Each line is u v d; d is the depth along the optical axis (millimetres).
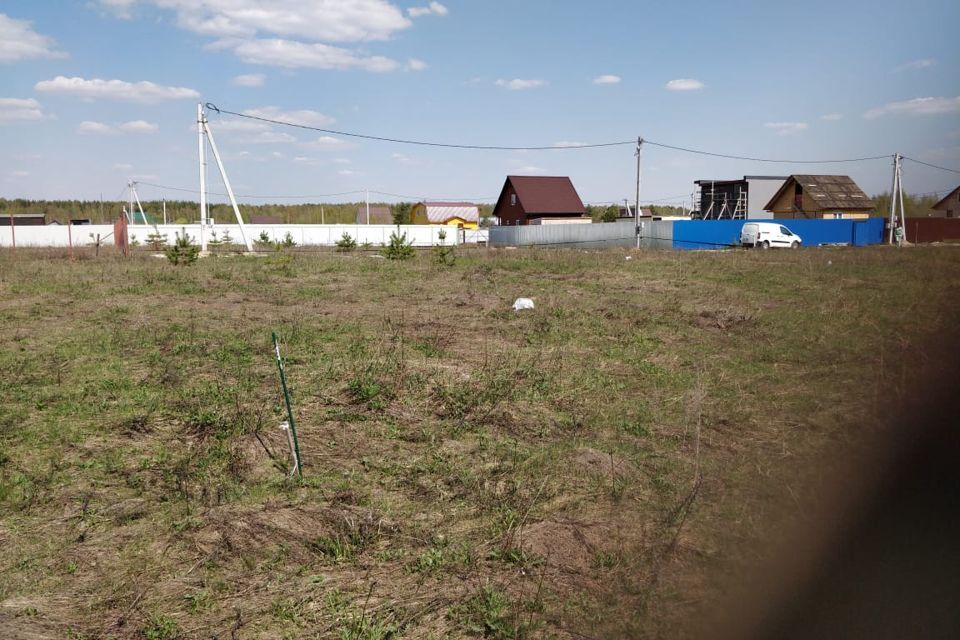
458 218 64500
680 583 3455
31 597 3402
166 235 42031
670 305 12000
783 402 6336
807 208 47312
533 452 5199
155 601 3385
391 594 3432
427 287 15344
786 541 3787
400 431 5703
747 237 35781
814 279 16125
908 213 47500
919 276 15680
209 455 5172
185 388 6820
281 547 3871
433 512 4301
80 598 3416
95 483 4699
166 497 4477
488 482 4703
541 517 4195
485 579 3545
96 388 6777
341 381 7082
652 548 3764
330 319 10828
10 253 26234
